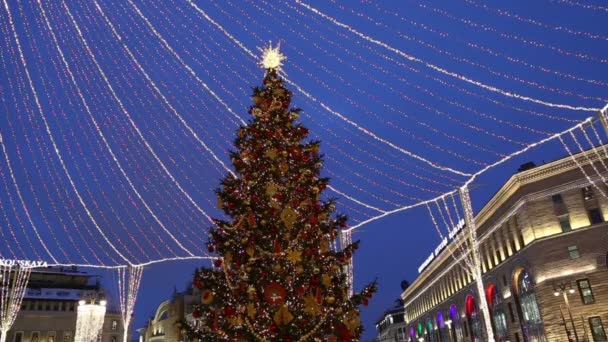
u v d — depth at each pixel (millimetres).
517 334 46562
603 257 38250
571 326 38000
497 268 49812
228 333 11039
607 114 19969
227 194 12172
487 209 51281
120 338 58812
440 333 75000
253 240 11383
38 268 59656
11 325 50000
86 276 61312
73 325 56094
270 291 10617
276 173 12086
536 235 42094
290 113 13305
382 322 128375
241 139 13086
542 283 40562
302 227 11570
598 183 40062
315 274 11242
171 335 66625
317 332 11109
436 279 75938
